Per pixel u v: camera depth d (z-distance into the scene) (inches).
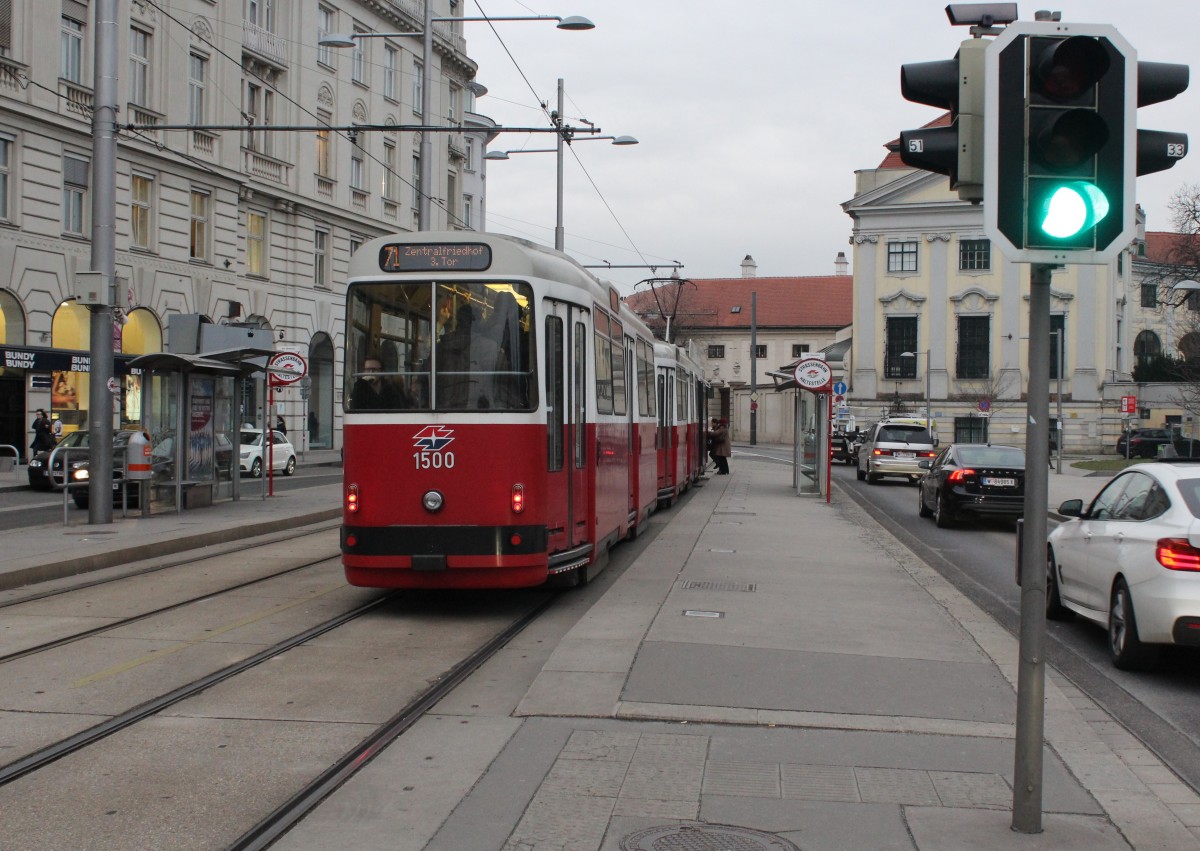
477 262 419.2
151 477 795.4
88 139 1317.7
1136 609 341.7
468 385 415.2
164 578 521.3
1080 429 2544.3
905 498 1202.6
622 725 274.5
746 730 271.1
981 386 2600.9
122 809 216.5
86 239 1326.3
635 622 396.2
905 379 2655.0
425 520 412.2
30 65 1234.0
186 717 282.8
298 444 1785.2
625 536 594.6
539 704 288.7
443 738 264.8
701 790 228.1
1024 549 201.2
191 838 201.8
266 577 526.3
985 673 327.3
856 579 515.5
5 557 535.2
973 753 254.4
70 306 1305.4
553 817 212.7
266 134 1664.6
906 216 2647.6
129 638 379.9
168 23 1437.0
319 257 1829.5
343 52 1829.5
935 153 195.3
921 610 432.5
